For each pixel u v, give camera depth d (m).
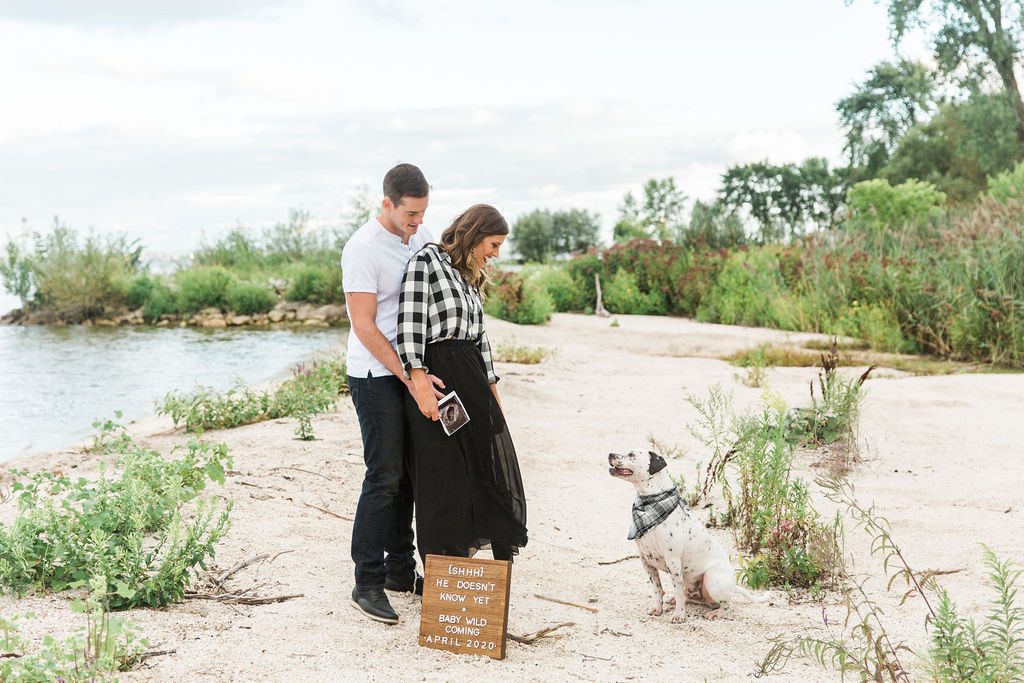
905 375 12.96
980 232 16.20
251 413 9.34
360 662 3.63
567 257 32.22
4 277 30.77
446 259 4.22
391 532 4.51
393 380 4.18
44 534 4.60
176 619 3.93
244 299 30.50
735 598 4.73
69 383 15.45
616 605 4.68
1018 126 34.88
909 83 38.72
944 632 3.79
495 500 4.24
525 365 13.70
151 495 4.70
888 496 6.61
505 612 3.83
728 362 14.45
